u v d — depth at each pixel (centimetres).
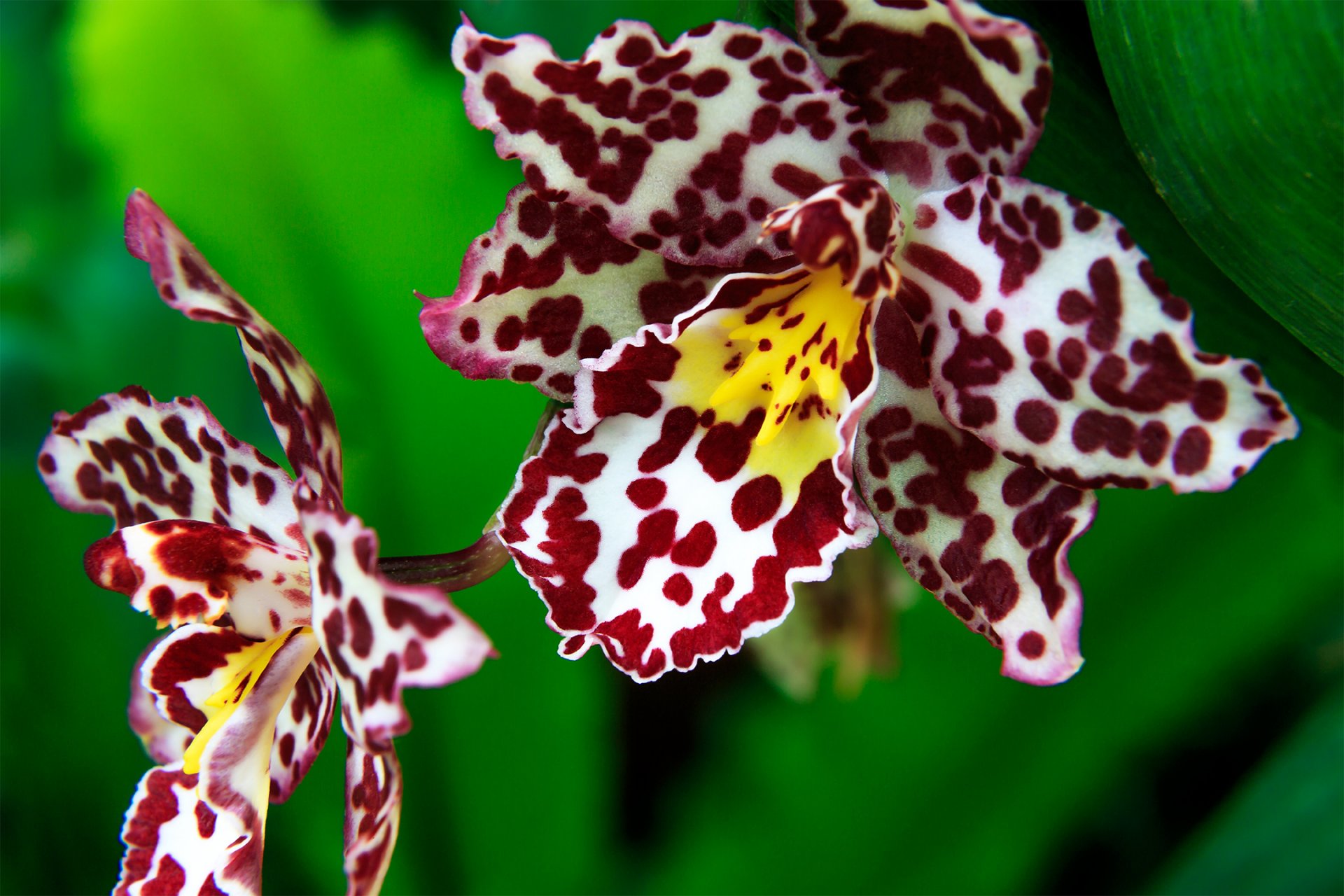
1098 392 29
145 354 40
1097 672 39
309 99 38
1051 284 29
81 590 39
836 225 28
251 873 30
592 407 30
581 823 40
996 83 29
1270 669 44
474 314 30
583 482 30
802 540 30
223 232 38
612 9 37
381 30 38
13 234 44
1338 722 39
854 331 30
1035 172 30
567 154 29
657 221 30
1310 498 38
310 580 30
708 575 30
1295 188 28
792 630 37
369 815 29
